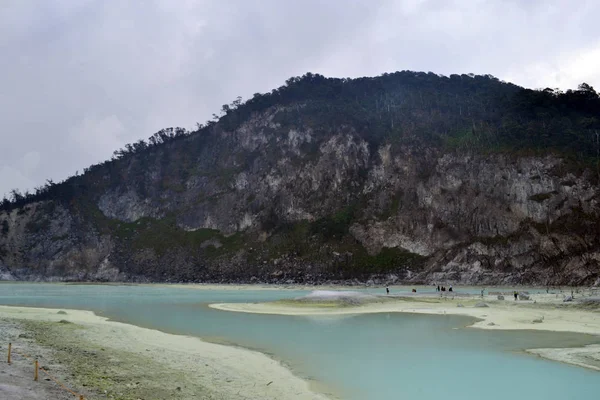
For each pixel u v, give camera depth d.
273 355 23.92
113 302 62.38
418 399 16.19
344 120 161.75
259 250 139.00
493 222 114.50
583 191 109.94
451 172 128.25
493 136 135.38
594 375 19.58
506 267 105.12
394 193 136.62
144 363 20.25
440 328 34.31
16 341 23.52
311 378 18.98
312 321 39.66
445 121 154.25
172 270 144.12
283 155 163.62
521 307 47.94
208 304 58.28
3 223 171.38
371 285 109.06
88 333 28.97
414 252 119.94
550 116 145.62
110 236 165.62
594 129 138.62
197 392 15.85
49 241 165.00
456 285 103.06
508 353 24.25
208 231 156.25
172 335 30.72
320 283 118.31
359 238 128.50
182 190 179.38
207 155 189.88
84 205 179.75
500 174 120.56
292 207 147.25
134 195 181.38
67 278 152.12
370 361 22.47
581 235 101.75
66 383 15.31
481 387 17.77
